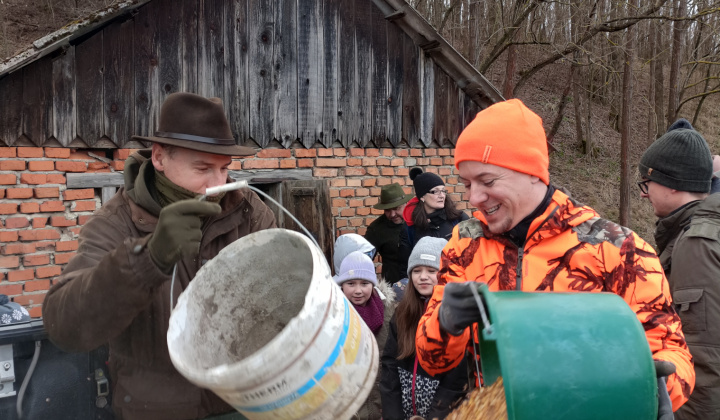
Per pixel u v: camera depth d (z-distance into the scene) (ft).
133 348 5.72
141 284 4.67
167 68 15.66
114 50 14.93
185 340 4.46
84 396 5.67
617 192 41.83
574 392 3.54
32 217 14.29
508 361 3.65
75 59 14.47
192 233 4.58
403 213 15.81
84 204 14.92
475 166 5.21
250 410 4.06
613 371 3.60
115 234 5.91
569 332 3.73
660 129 47.37
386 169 19.24
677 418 8.25
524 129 5.17
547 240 5.27
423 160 19.93
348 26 18.43
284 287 5.09
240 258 4.94
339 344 4.17
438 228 14.75
